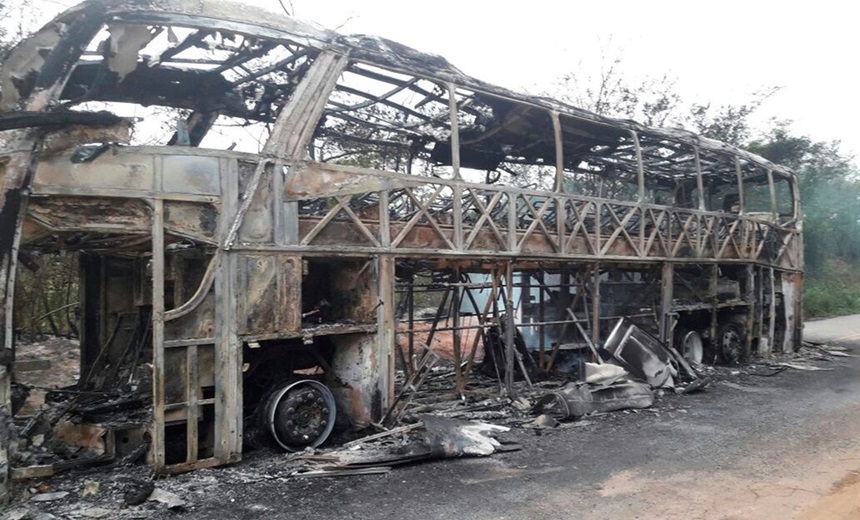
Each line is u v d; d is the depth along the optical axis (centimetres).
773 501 604
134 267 935
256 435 767
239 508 582
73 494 607
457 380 1041
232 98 969
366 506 591
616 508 591
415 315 1830
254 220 730
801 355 1634
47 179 614
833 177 3431
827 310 2833
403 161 1523
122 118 647
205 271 755
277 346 817
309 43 780
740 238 1506
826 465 715
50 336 1498
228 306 704
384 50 855
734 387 1206
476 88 964
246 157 725
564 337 1351
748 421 930
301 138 771
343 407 869
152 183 665
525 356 1320
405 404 884
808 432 862
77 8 625
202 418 698
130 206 662
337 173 805
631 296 1412
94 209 645
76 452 695
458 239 949
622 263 1229
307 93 779
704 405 1044
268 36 743
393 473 691
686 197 1784
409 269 991
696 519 563
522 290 1430
